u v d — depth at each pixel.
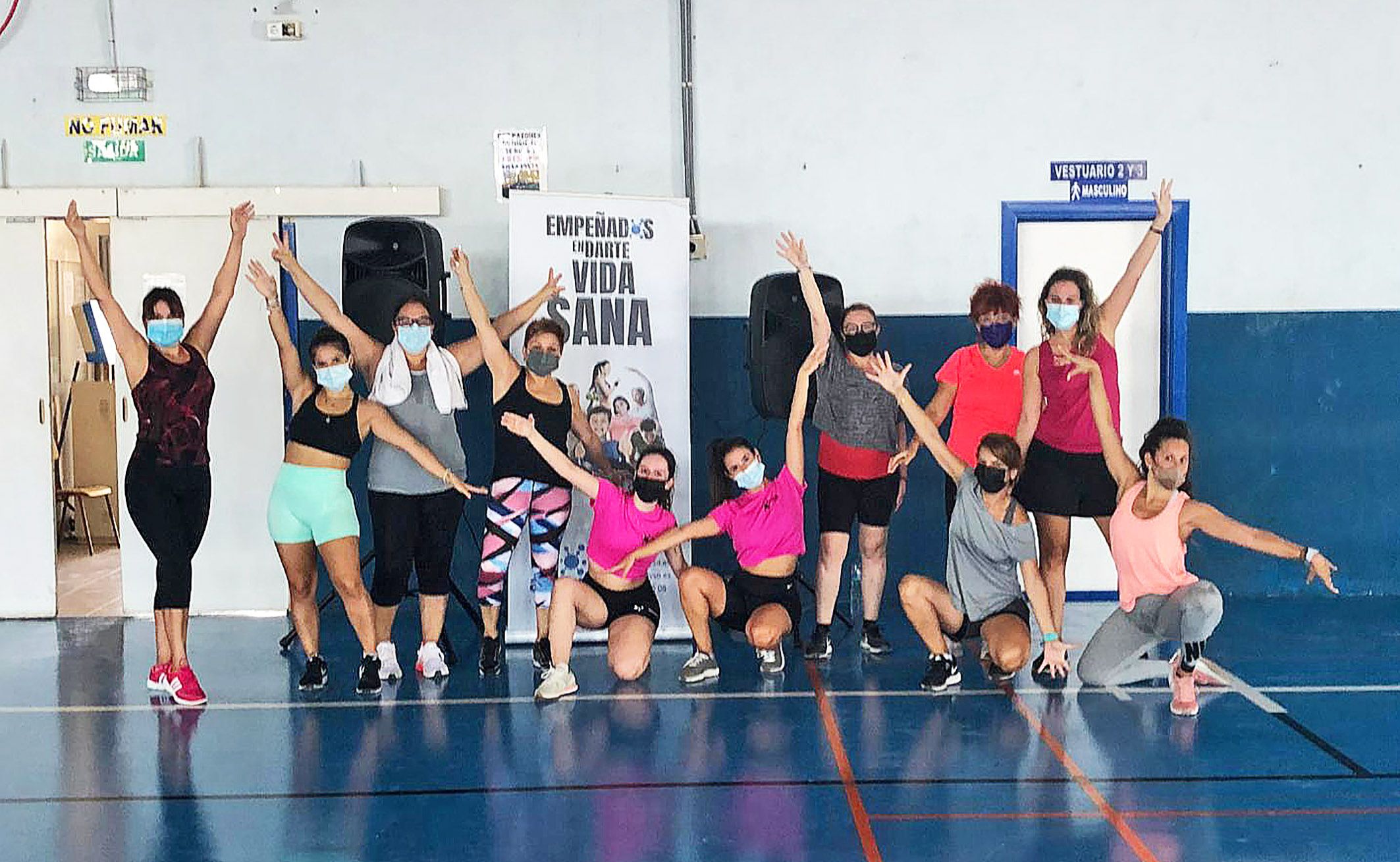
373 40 8.12
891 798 4.56
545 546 6.49
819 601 6.77
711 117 8.18
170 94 8.14
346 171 8.16
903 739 5.25
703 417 8.26
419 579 6.36
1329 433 8.30
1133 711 5.65
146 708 5.84
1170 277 8.25
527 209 6.94
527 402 6.39
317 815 4.43
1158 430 5.57
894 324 8.26
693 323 8.23
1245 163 8.21
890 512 6.77
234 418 8.18
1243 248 8.24
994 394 6.70
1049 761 4.95
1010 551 5.92
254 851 4.12
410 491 6.18
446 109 8.16
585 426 6.80
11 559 8.20
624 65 8.16
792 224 8.23
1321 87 8.18
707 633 6.29
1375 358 8.27
